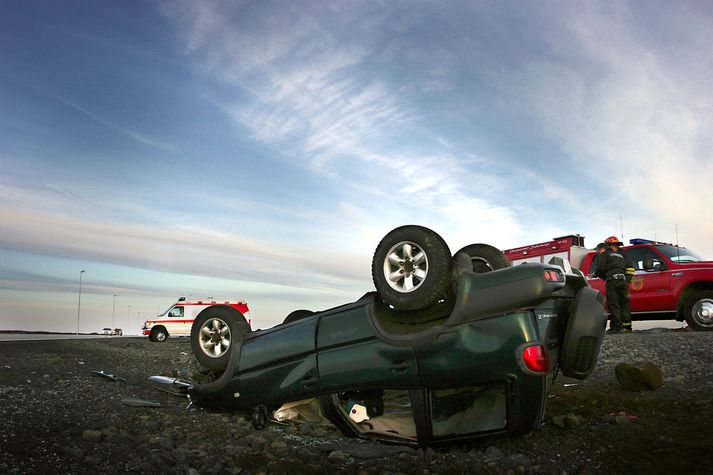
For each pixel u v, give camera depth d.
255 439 4.52
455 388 4.38
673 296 11.04
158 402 6.22
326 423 5.11
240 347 5.47
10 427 4.25
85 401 5.83
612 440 4.14
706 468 3.41
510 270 4.10
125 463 3.65
